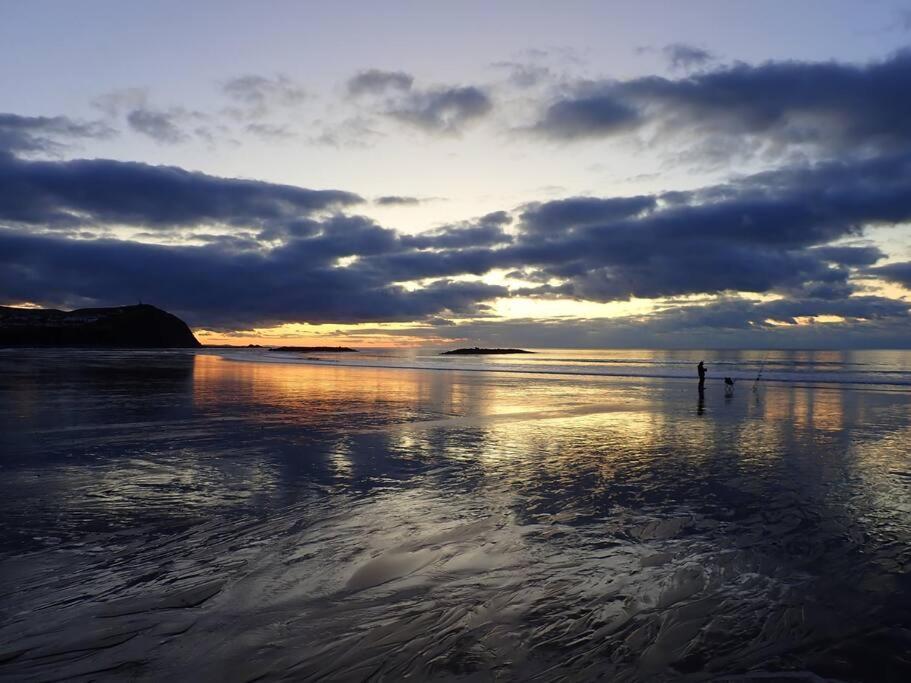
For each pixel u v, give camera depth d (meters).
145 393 23.28
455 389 28.25
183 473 9.36
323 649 4.00
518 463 10.45
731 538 6.42
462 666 3.81
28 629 4.26
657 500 7.99
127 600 4.74
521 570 5.46
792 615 4.57
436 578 5.25
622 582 5.20
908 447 12.34
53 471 9.42
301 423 15.29
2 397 21.02
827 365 60.91
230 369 46.72
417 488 8.56
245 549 5.94
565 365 63.75
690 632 4.30
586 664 3.85
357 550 5.94
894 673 3.77
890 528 6.76
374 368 53.53
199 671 3.71
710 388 29.95
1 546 6.00
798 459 10.94
